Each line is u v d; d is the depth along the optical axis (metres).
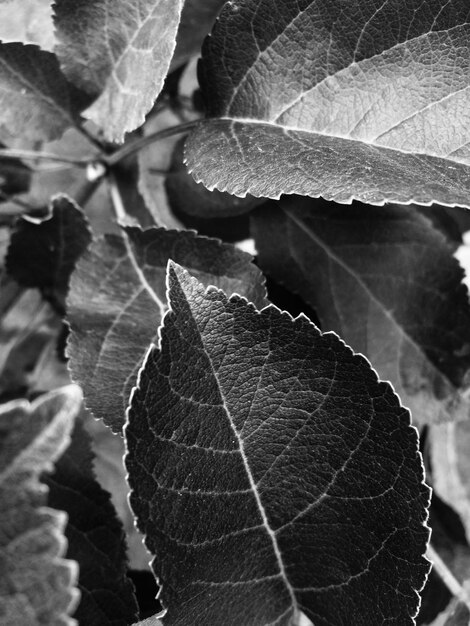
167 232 0.19
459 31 0.17
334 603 0.17
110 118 0.20
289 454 0.16
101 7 0.19
